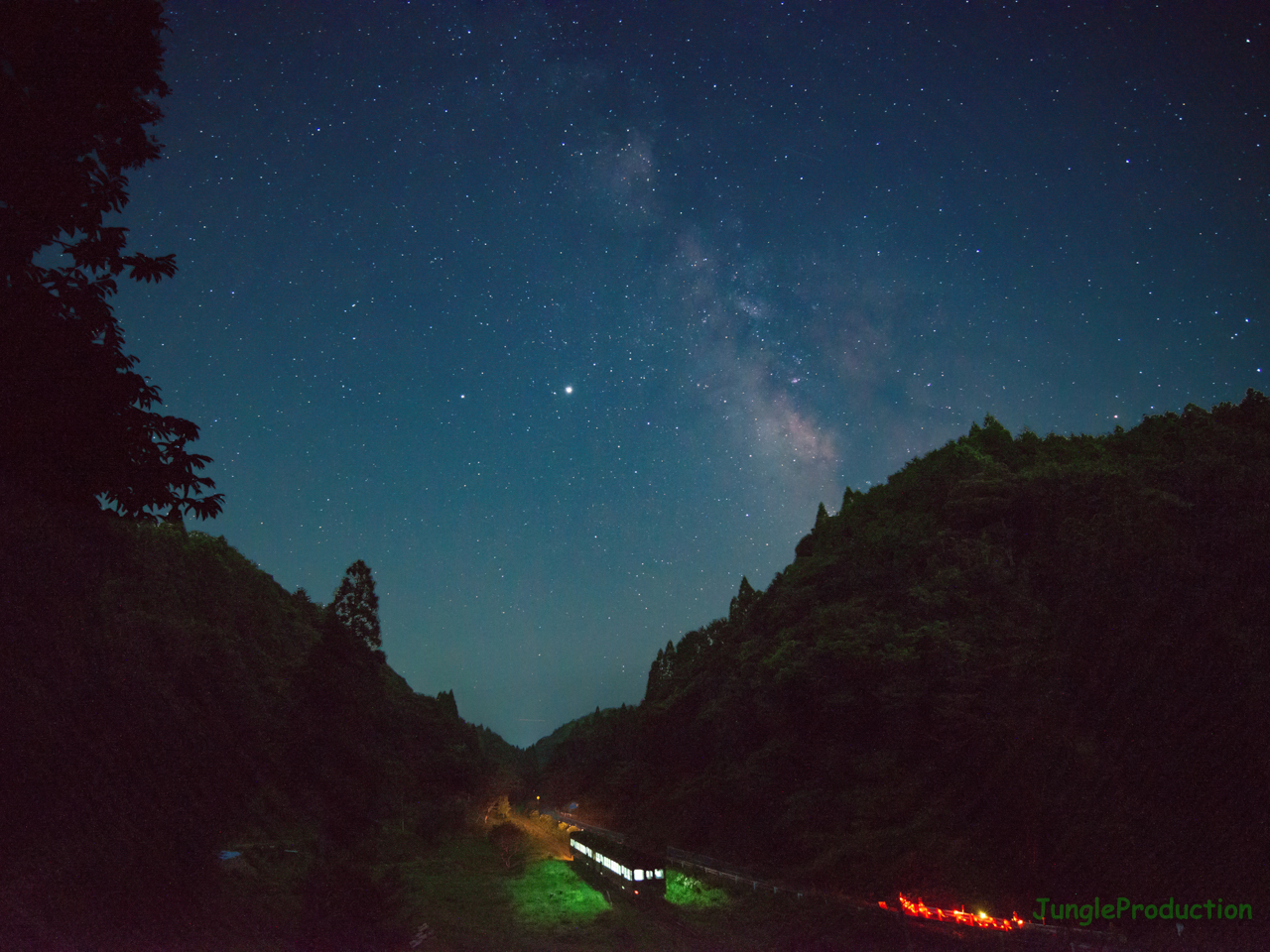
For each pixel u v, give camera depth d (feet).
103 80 29.12
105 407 28.86
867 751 133.28
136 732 33.58
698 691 221.25
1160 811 85.25
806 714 150.20
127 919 29.45
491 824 218.79
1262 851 76.69
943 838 100.83
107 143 30.37
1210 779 84.43
